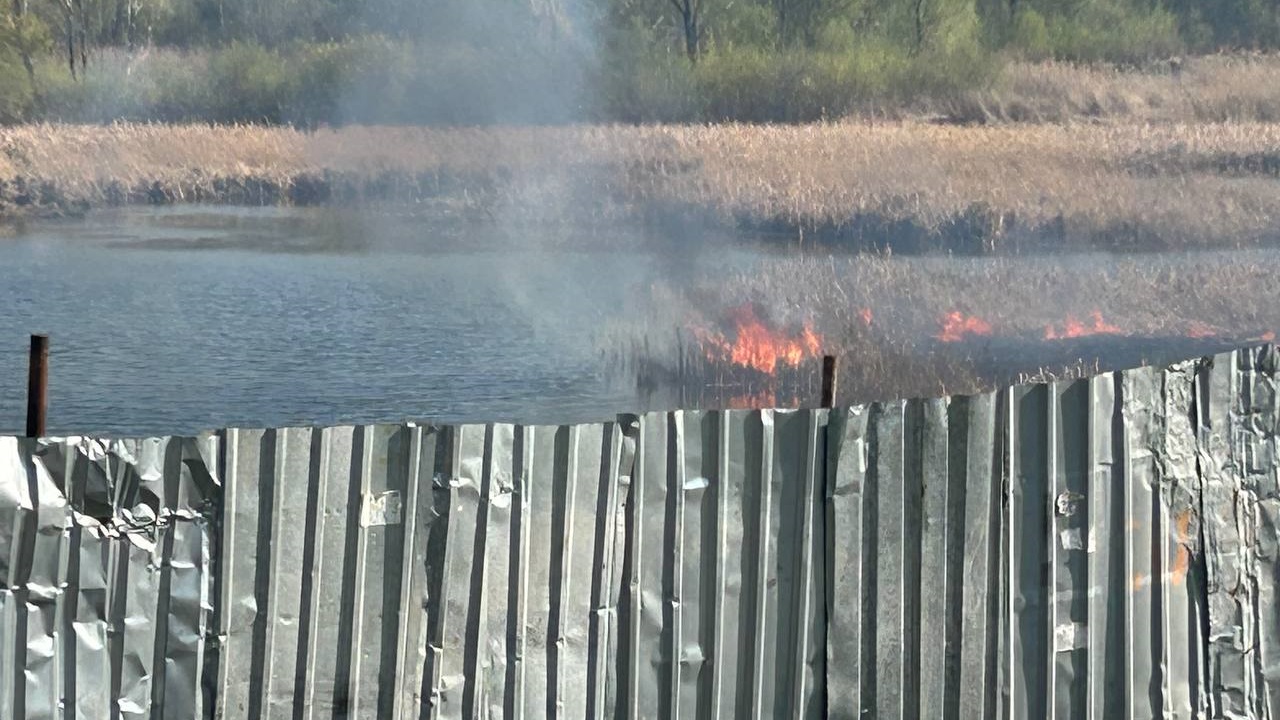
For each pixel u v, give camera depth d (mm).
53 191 141250
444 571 24766
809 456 26156
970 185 130750
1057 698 27328
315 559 24219
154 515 23719
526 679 25297
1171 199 122938
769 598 26312
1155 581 27859
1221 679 28281
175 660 23828
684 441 25875
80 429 58812
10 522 23078
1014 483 26875
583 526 25484
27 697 23250
